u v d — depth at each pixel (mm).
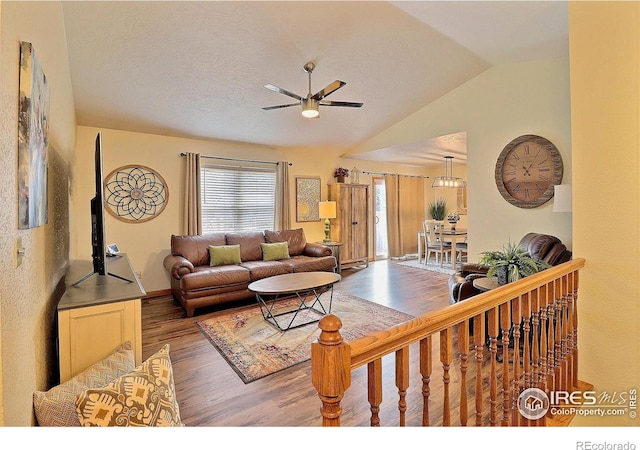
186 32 2992
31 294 1342
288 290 3389
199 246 4723
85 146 4340
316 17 3023
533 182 3955
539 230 3955
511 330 2771
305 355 2861
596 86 2248
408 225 8359
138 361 1860
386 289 5047
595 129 2254
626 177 2145
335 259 5465
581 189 2320
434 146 5703
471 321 3094
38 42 1605
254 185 5762
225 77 3709
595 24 2244
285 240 5555
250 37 3158
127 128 4535
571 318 2207
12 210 1062
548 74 3846
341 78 4047
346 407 2135
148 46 3100
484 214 4418
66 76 2926
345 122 5355
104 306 1788
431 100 4961
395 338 1079
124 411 1193
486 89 4363
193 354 2896
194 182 5012
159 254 4852
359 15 3047
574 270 2188
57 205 2279
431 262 7344
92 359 1758
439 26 3221
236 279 4180
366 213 6977
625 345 2160
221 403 2184
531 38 3350
